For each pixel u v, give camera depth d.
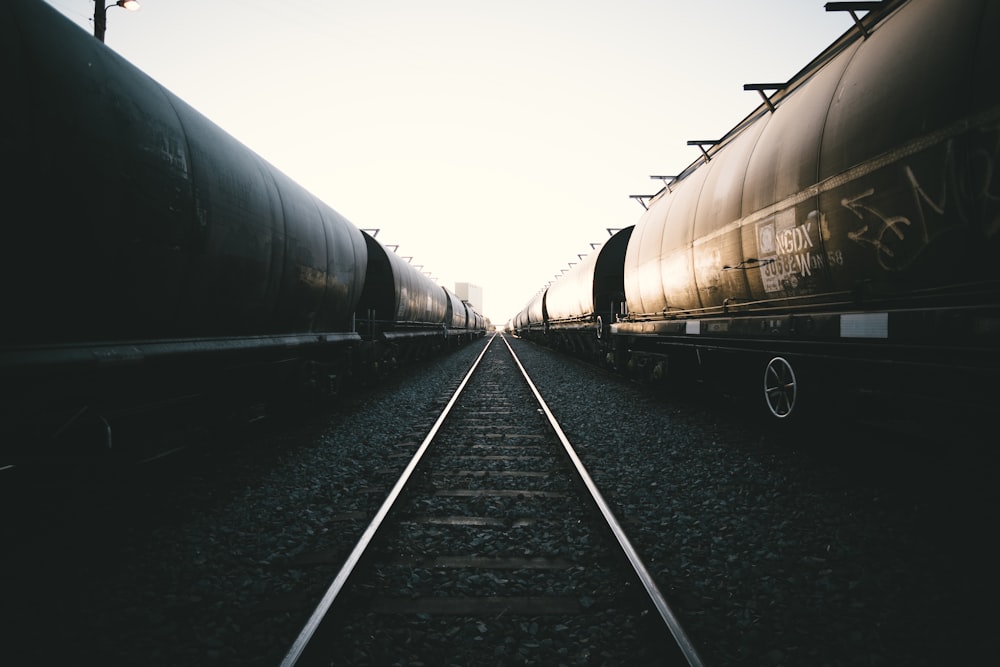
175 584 2.99
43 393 3.07
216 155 4.55
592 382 12.38
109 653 2.38
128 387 3.98
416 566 3.24
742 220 5.62
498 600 2.81
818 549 3.40
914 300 3.54
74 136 2.92
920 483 4.45
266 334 6.13
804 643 2.46
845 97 4.06
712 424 7.27
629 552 3.10
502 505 4.29
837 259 4.20
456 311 29.81
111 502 4.21
